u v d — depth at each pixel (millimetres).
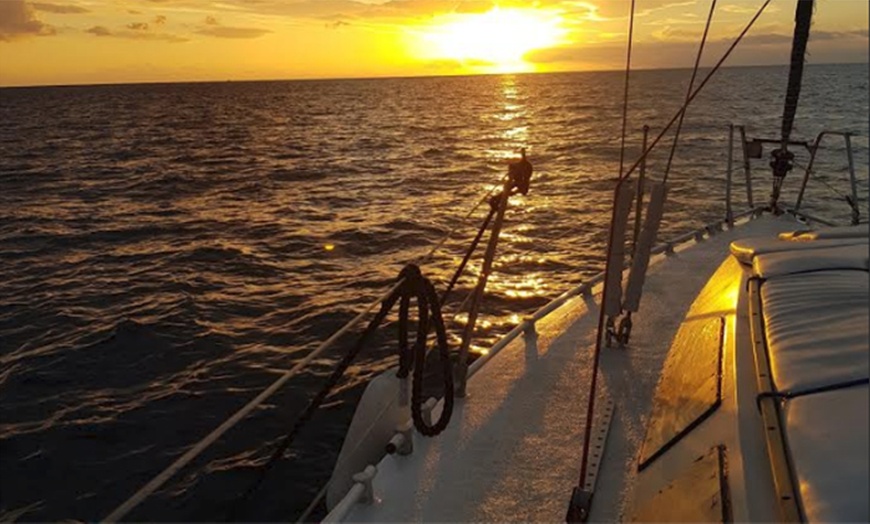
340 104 112312
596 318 5719
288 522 6305
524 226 19047
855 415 2262
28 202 25156
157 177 32219
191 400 8680
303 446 7512
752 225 8625
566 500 3400
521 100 113938
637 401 4324
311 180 30797
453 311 11906
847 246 3898
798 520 2037
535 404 4344
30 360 10023
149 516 6430
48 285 14000
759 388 2752
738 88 111062
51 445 7660
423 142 48562
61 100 137250
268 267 15398
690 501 2514
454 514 3336
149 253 16781
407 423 3836
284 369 9570
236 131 61906
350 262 15812
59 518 6457
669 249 7656
